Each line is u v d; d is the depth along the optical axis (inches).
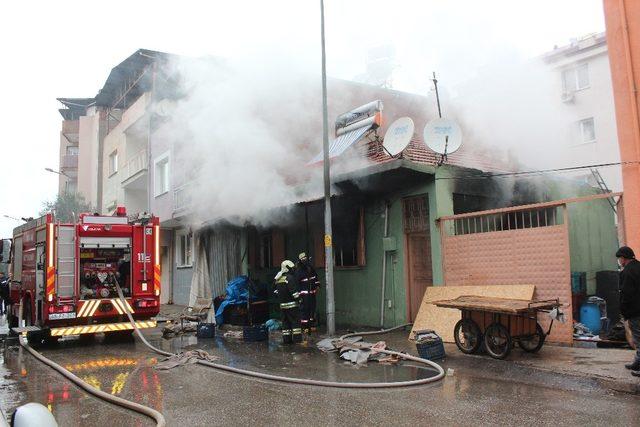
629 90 315.3
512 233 352.5
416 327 372.2
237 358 322.3
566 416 187.6
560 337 323.6
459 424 180.9
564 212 330.3
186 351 350.9
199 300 615.2
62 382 267.6
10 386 259.9
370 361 302.2
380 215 444.1
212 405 212.8
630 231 309.6
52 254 389.1
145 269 426.6
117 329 399.5
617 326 319.9
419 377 255.3
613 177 677.9
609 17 328.2
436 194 395.9
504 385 235.5
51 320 385.4
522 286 334.0
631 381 232.4
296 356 326.0
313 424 184.7
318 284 447.5
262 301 497.4
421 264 424.2
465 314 311.7
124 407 213.9
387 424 182.7
